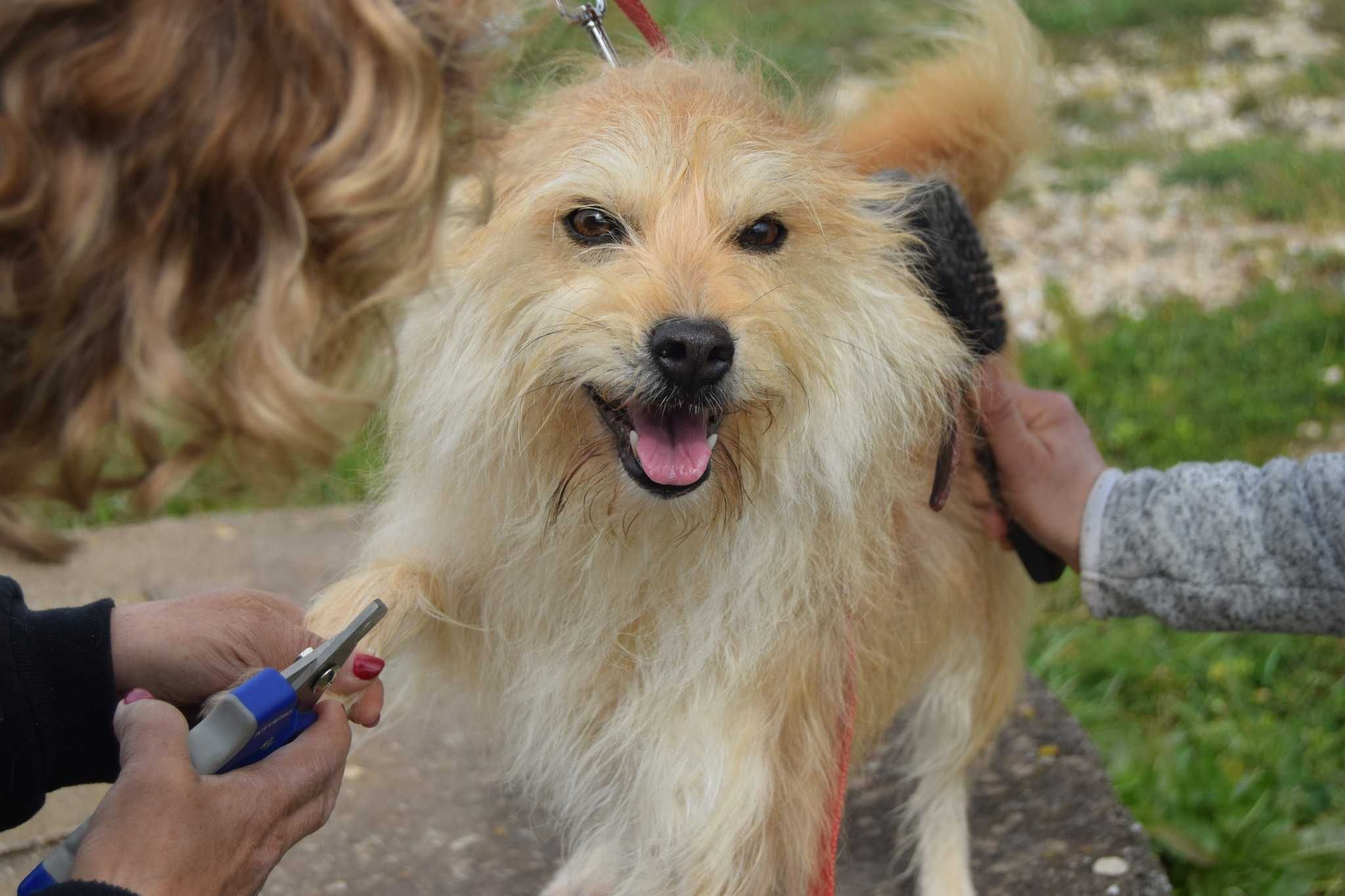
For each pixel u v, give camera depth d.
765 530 2.05
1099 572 2.39
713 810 2.04
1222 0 11.69
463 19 1.11
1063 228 7.52
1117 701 3.81
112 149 0.91
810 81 2.97
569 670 2.13
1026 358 5.87
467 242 2.00
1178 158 8.59
